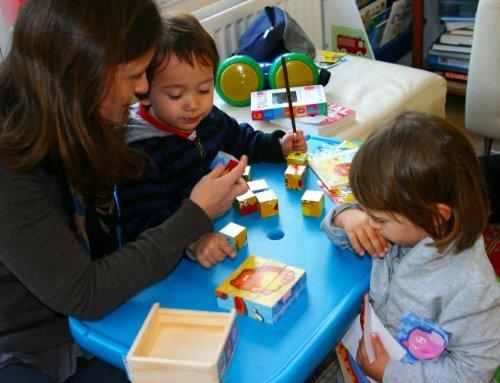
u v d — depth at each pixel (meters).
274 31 2.04
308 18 2.54
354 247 0.91
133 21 0.76
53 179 0.88
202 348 0.77
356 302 0.85
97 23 0.72
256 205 1.07
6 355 0.94
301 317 0.82
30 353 0.97
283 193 1.13
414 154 0.80
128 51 0.76
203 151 1.18
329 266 0.91
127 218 1.03
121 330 0.84
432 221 0.81
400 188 0.81
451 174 0.80
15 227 0.78
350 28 2.53
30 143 0.76
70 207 0.92
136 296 0.90
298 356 0.75
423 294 0.84
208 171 1.19
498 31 1.77
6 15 1.61
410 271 0.86
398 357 0.85
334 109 1.82
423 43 2.78
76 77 0.73
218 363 0.70
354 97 1.96
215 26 2.11
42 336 0.98
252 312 0.81
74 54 0.72
